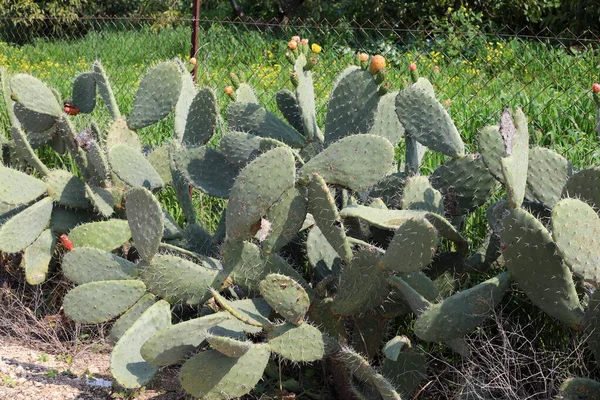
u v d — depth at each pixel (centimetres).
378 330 313
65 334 396
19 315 406
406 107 336
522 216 274
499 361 294
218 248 364
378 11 1238
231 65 959
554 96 667
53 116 415
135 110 412
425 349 327
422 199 322
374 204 320
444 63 937
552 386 290
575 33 1112
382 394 279
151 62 1020
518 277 282
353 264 290
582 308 282
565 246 262
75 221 407
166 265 320
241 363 284
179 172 364
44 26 1443
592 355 298
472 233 380
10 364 364
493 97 629
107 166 398
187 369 287
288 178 291
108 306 327
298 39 368
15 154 474
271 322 312
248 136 336
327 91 711
